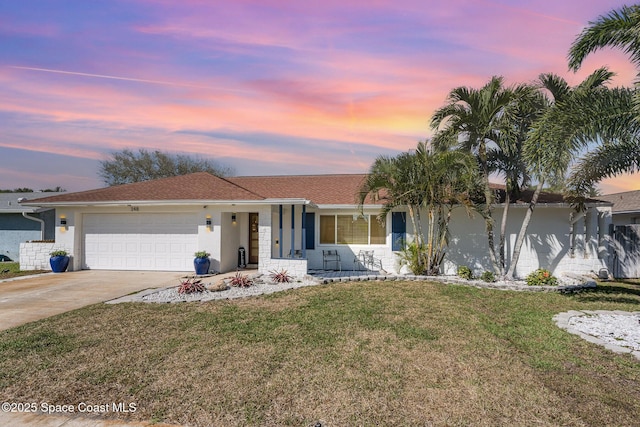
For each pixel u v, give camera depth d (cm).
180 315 812
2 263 1936
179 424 389
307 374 505
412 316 802
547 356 577
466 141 1310
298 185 1842
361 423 389
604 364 549
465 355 578
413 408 418
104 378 493
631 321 788
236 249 1597
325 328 714
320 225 1583
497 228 1459
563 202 1394
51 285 1183
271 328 714
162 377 497
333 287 1138
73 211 1495
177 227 1467
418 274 1359
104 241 1509
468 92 1213
